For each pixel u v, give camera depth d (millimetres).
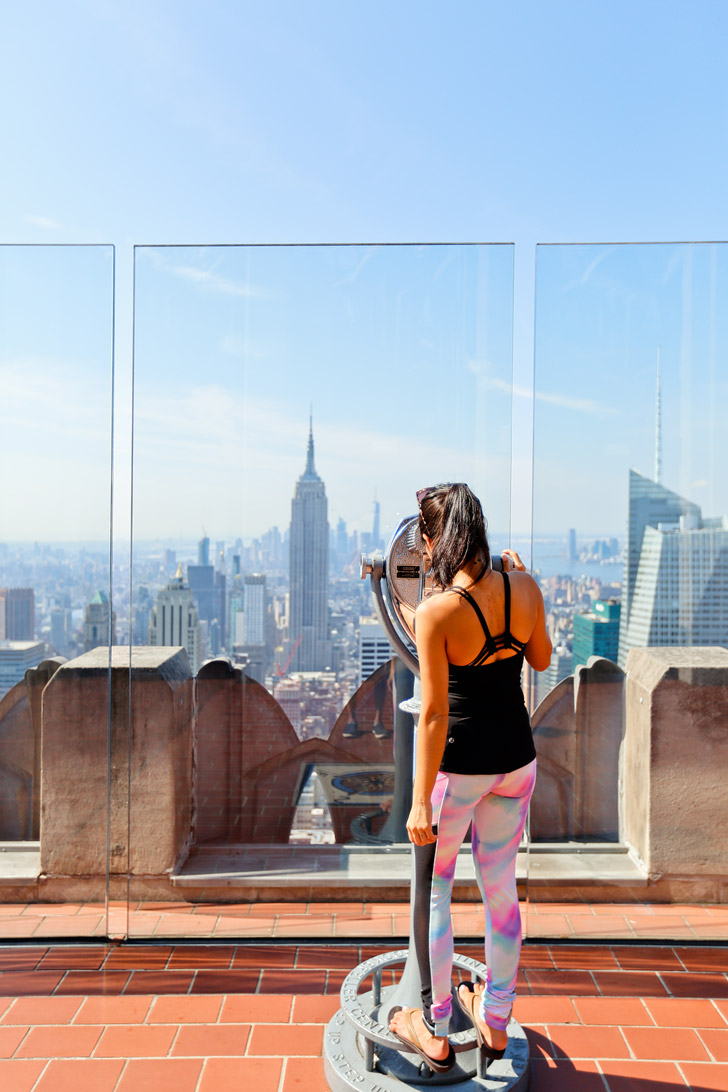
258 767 3088
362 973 2328
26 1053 2230
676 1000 2520
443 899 1931
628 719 3045
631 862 3076
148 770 3064
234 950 2826
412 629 2148
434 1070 1992
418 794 1854
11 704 3064
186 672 3059
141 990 2561
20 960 2756
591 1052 2248
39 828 3084
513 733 1890
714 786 3051
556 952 2832
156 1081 2111
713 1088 2096
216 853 3090
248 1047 2258
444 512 1946
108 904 3004
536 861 3072
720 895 3080
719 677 3021
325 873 3096
